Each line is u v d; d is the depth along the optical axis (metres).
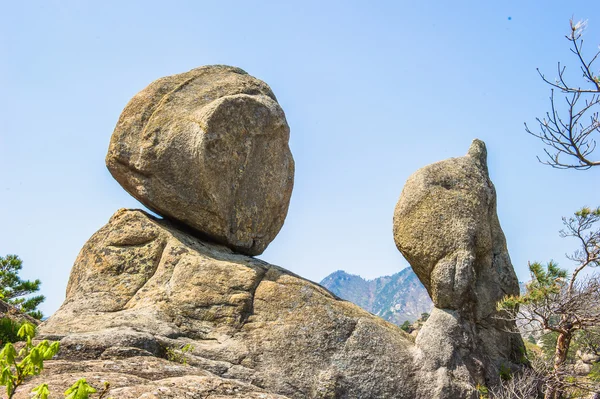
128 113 15.45
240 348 12.67
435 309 14.33
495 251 15.16
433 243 14.58
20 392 7.48
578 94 10.05
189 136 14.92
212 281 13.49
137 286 13.64
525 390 13.73
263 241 16.05
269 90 16.62
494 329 14.48
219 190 15.00
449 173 15.18
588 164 10.23
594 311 14.34
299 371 12.68
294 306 13.35
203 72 16.28
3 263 21.06
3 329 11.89
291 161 16.75
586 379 15.68
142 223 14.56
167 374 9.69
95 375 8.49
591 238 15.47
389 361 13.22
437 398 13.05
